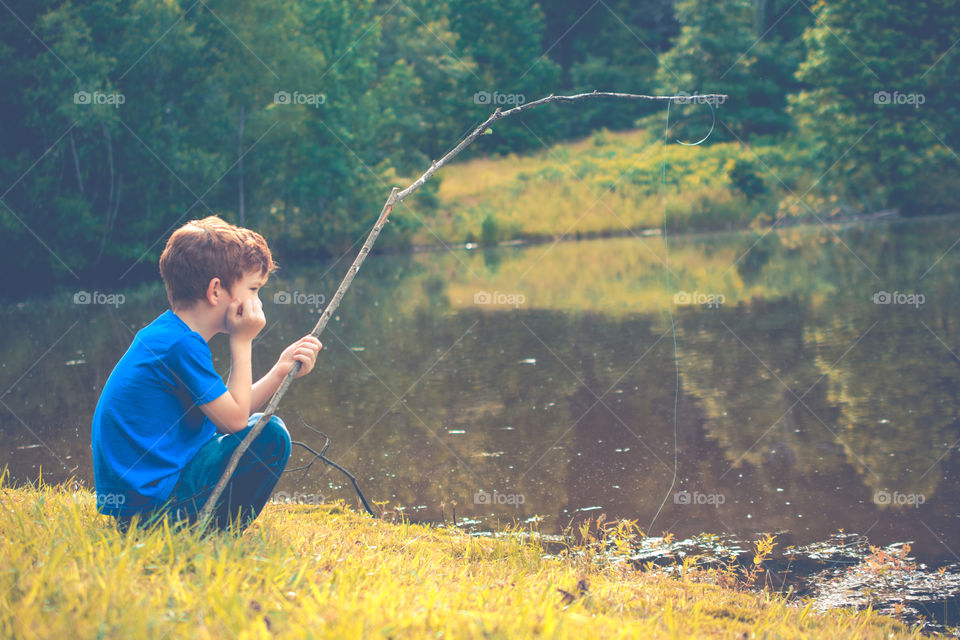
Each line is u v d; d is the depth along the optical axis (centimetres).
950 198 2384
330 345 957
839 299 1079
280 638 183
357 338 1000
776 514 421
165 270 265
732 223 2438
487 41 3762
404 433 582
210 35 2209
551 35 4675
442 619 200
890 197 2416
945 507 418
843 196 2459
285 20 2314
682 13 3509
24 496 335
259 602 203
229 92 2241
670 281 1390
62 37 1870
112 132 1984
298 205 2428
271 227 2370
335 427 602
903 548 368
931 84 2406
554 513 430
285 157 2367
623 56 4400
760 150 2941
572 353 845
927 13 2419
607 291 1325
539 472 495
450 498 453
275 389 278
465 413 633
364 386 730
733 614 278
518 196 2727
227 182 2236
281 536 284
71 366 865
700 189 2544
